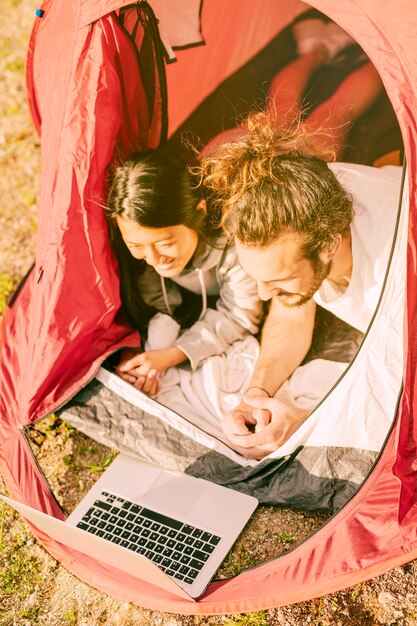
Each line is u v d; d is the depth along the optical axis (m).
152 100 2.65
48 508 2.35
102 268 2.53
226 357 2.66
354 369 2.24
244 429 2.38
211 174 2.43
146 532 2.25
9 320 2.91
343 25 2.07
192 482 2.36
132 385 2.54
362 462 2.19
